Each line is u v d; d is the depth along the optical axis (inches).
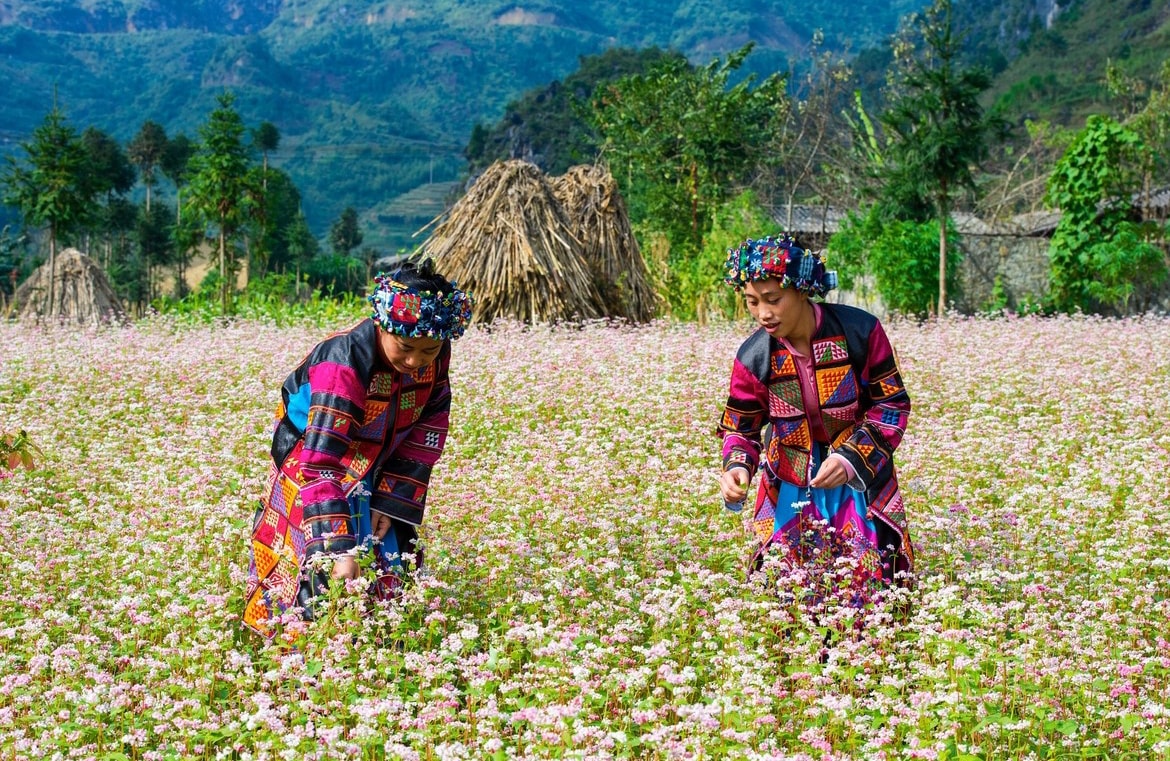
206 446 339.6
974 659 179.2
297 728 157.6
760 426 219.3
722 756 155.4
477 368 470.3
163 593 201.8
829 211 1441.9
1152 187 1163.3
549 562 237.8
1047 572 229.8
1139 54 5516.7
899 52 1348.4
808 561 208.1
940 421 394.3
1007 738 170.7
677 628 196.9
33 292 906.1
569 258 692.1
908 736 163.2
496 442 371.2
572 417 398.9
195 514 255.8
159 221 3575.3
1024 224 1321.4
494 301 669.9
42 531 255.0
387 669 174.4
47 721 164.2
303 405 202.4
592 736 155.9
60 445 352.5
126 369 467.5
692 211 1152.2
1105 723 173.5
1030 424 386.6
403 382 201.5
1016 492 299.9
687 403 400.2
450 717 163.0
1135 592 218.8
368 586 189.5
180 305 765.3
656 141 1247.5
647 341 550.9
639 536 256.4
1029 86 5255.9
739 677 174.2
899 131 864.9
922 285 862.5
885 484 210.2
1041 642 192.4
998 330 638.5
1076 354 520.7
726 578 215.6
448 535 252.7
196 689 176.6
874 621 189.2
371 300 192.9
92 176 1062.4
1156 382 458.6
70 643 190.5
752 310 208.1
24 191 1042.7
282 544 201.9
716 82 1229.1
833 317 206.8
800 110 1526.8
